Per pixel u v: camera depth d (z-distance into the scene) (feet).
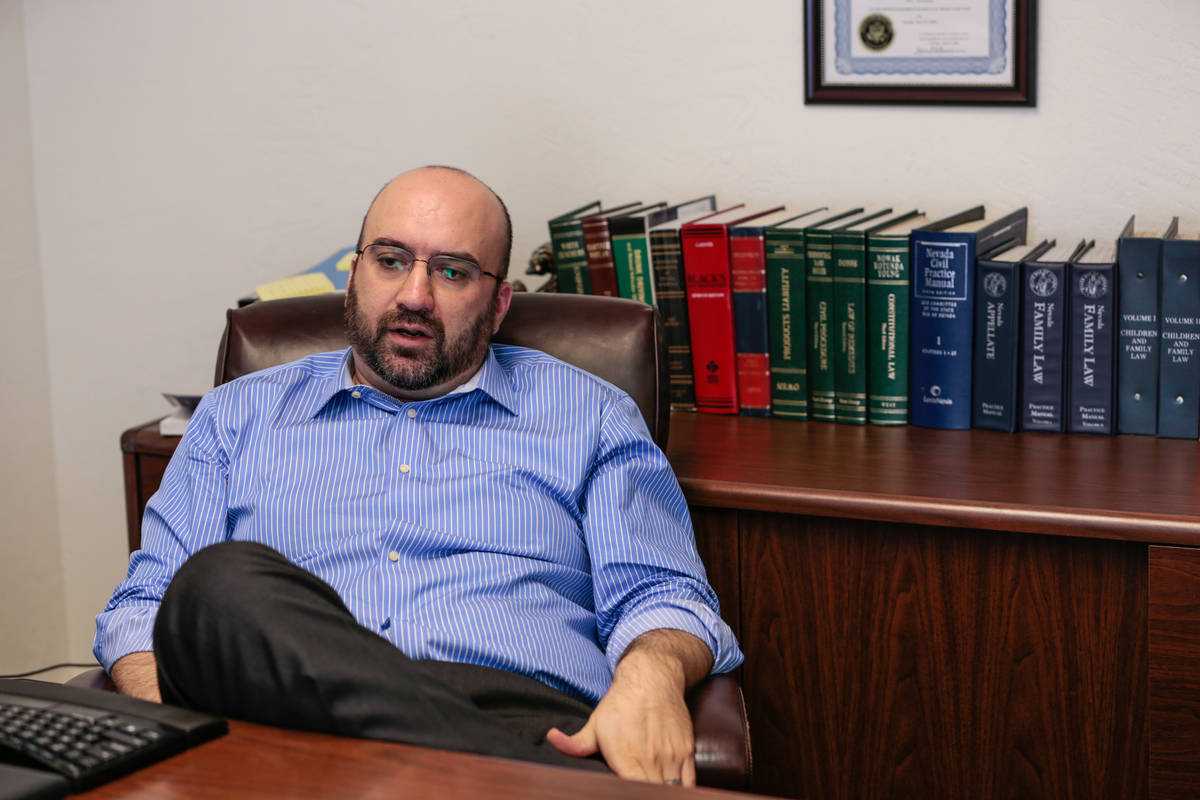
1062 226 6.23
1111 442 5.59
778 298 6.07
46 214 7.87
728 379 6.27
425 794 2.57
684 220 6.33
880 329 5.93
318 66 7.28
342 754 2.80
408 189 4.86
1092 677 4.90
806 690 5.37
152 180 7.68
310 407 5.05
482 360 5.08
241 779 2.66
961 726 5.15
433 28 7.05
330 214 7.44
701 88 6.66
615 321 5.42
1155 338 5.52
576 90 6.88
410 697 3.29
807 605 5.29
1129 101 5.99
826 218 6.23
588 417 4.99
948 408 5.89
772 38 6.48
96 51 7.59
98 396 8.04
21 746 2.73
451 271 4.83
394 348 4.83
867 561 5.15
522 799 2.54
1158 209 6.06
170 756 2.80
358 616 4.52
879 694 5.25
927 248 5.75
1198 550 4.55
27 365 7.93
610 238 6.27
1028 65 6.08
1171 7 5.84
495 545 4.70
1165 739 4.76
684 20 6.62
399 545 4.65
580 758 3.84
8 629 7.99
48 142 7.78
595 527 4.78
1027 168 6.22
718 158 6.72
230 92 7.45
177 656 3.44
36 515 8.09
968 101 6.20
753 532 5.31
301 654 3.26
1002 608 4.98
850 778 5.38
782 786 5.48
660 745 3.79
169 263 7.75
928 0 6.16
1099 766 4.96
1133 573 4.75
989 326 5.73
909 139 6.38
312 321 5.64
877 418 6.03
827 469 5.34
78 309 7.95
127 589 4.72
